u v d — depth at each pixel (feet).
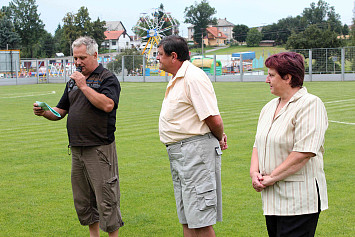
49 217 17.25
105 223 13.47
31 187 21.33
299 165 9.53
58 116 14.28
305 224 9.67
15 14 290.15
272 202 9.94
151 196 19.62
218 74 149.69
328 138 31.96
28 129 40.50
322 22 338.95
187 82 11.70
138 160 26.68
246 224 16.02
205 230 11.97
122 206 18.34
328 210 17.12
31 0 292.81
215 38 379.55
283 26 344.08
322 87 88.38
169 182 21.85
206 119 11.60
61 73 160.86
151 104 62.75
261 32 351.25
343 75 118.62
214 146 12.01
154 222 16.56
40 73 162.50
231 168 24.08
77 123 13.12
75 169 13.73
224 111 50.57
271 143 9.93
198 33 372.17
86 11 279.28
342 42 157.69
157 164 25.62
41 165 25.90
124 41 366.02
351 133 33.94
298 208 9.62
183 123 11.79
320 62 121.39
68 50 278.87
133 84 125.80
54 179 22.79
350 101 57.98
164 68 12.21
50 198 19.62
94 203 14.15
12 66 148.15
